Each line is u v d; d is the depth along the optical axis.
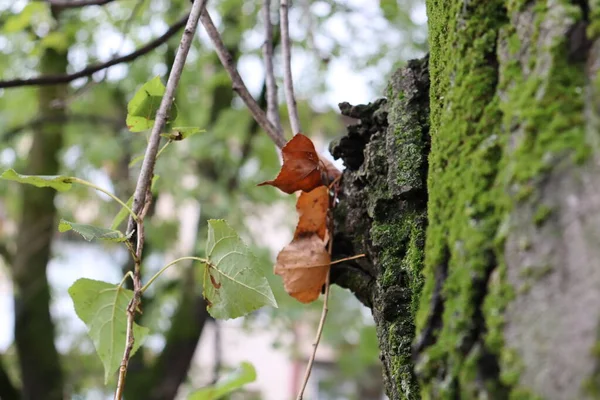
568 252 0.65
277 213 2.81
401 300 0.80
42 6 1.47
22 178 0.82
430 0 0.80
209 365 3.54
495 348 0.68
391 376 0.80
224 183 2.24
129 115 0.87
